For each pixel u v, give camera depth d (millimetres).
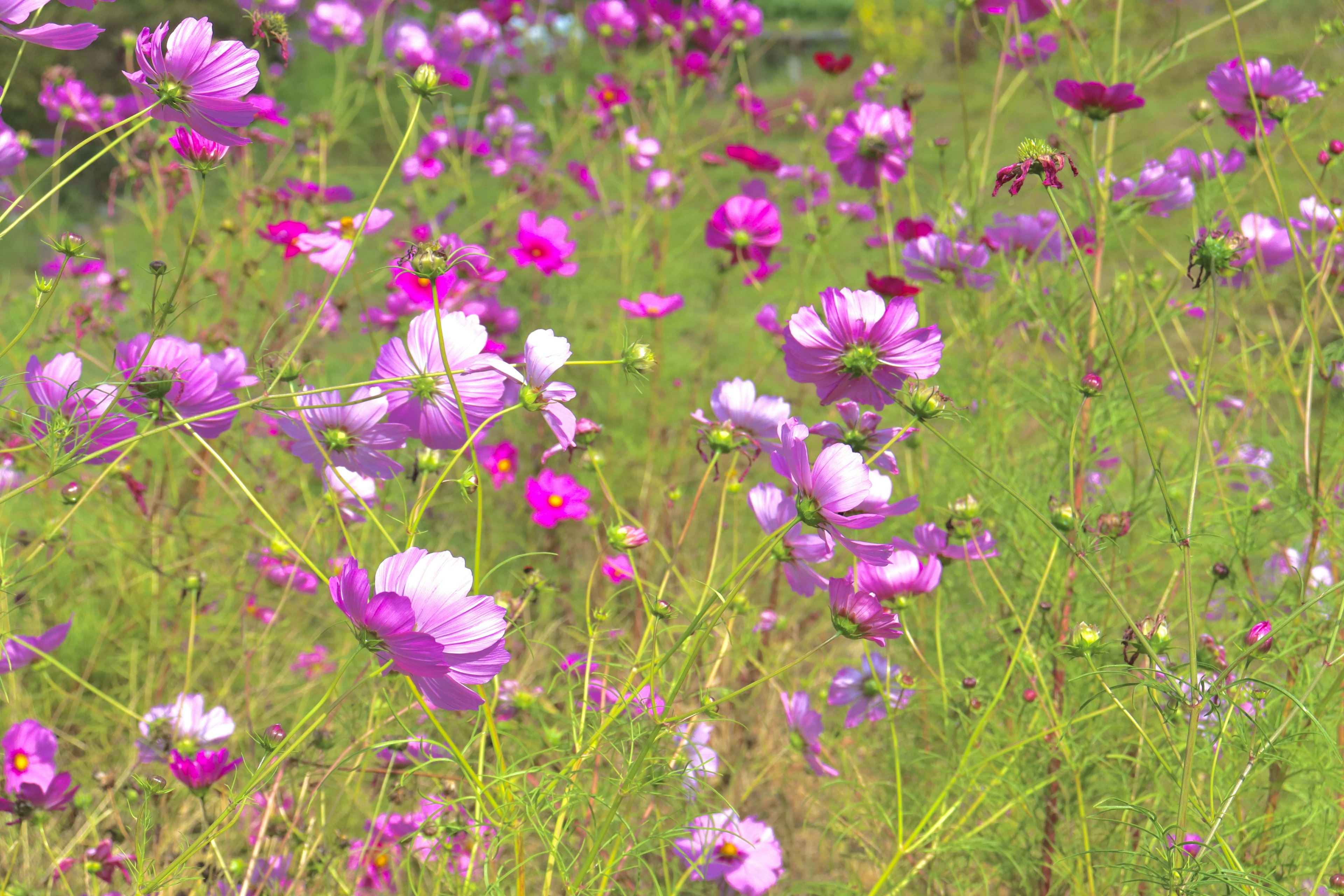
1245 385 2139
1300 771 1853
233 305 2430
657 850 1833
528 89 3824
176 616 2238
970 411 2119
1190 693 1715
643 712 1797
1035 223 2158
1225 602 2025
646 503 2422
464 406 1773
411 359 1775
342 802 1996
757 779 2076
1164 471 2156
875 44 8344
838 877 2047
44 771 1873
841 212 2617
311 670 2164
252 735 1839
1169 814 1883
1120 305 2080
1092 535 1808
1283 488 2053
